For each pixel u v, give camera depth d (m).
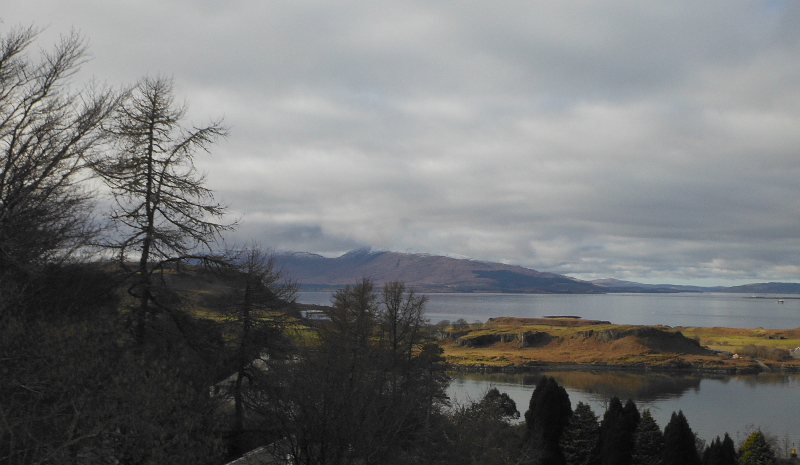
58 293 21.33
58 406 15.19
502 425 48.22
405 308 55.38
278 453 23.94
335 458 21.72
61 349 15.45
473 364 178.25
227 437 27.50
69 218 21.50
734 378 158.88
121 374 15.65
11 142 20.45
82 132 21.31
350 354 40.88
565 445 52.38
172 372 18.67
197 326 27.84
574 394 124.50
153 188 26.66
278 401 23.77
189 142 27.22
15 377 15.17
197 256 27.69
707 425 91.12
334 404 22.53
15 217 19.31
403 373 49.50
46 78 21.27
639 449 49.22
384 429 23.69
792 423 93.75
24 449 14.41
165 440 16.61
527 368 177.75
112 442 16.06
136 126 25.88
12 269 19.23
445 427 39.31
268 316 33.62
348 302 50.94
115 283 24.92
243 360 31.45
